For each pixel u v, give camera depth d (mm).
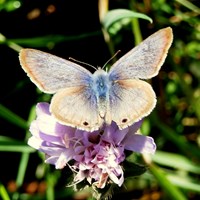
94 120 135
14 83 197
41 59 137
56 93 135
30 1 198
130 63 139
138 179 192
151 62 137
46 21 199
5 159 197
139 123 145
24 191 194
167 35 135
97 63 196
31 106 195
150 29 197
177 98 200
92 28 198
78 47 197
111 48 185
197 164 181
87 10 198
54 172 187
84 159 143
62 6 199
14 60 197
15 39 188
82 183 146
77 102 135
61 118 133
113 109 135
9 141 176
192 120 199
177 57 202
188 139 198
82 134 143
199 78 203
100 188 144
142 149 145
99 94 137
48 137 144
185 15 197
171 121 199
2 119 196
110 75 139
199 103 195
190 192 190
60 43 197
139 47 138
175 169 192
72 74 139
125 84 137
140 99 134
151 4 194
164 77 200
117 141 143
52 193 183
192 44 202
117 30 196
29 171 195
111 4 197
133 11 181
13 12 198
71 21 199
